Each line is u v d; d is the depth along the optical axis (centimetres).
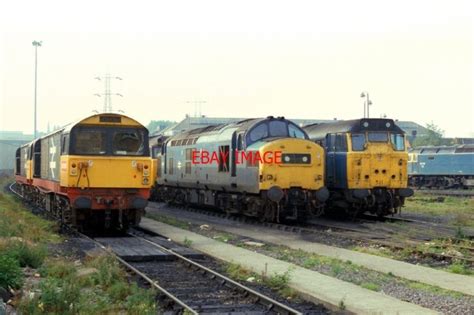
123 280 1295
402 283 1311
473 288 1255
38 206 3191
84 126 2014
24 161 3856
